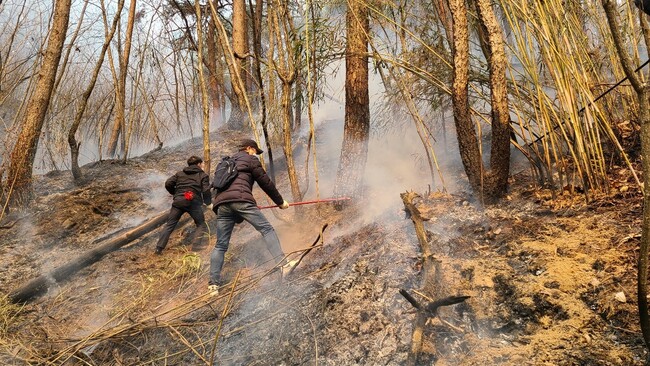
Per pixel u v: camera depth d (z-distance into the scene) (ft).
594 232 11.32
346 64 18.79
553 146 13.70
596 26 14.71
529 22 14.29
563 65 13.42
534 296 9.80
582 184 13.05
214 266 14.33
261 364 10.57
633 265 9.69
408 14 18.56
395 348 9.64
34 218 21.16
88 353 12.23
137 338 12.46
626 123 14.97
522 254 11.23
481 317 9.78
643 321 7.01
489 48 14.90
